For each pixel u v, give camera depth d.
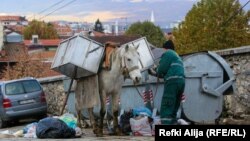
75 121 13.71
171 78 11.08
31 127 14.03
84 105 13.52
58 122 12.93
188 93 13.27
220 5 60.09
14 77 50.28
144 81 13.76
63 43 13.75
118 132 12.98
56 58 13.73
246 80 15.27
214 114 13.48
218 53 15.82
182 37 60.28
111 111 14.41
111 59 12.67
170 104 11.12
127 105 14.55
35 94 22.30
